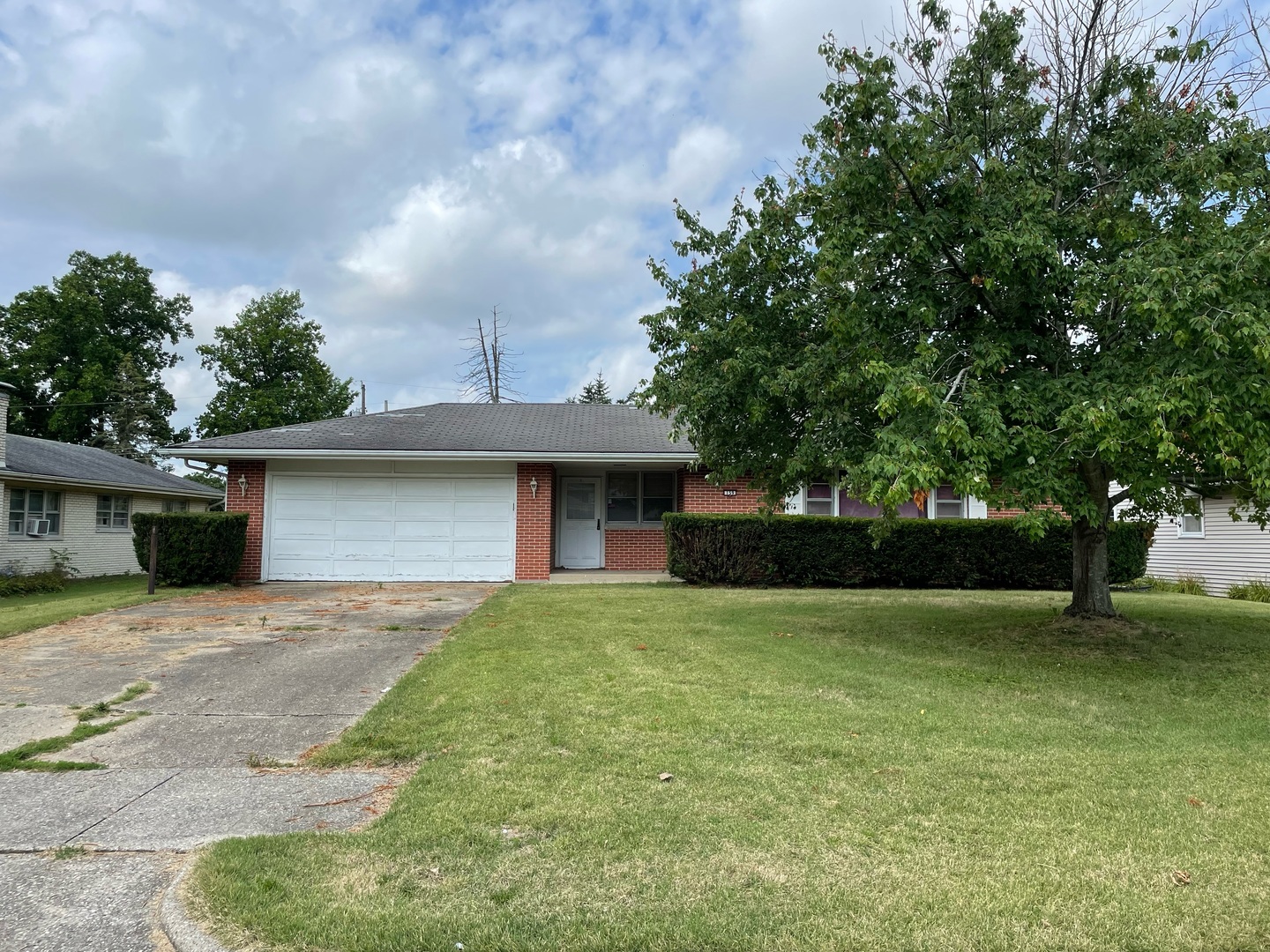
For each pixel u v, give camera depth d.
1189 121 6.98
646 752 4.62
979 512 15.61
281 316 37.44
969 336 7.07
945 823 3.62
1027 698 6.04
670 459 14.94
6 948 2.64
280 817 3.77
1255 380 5.46
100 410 37.53
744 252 7.90
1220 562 17.20
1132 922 2.76
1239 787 4.13
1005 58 7.45
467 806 3.80
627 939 2.64
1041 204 6.74
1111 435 5.47
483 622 9.33
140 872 3.22
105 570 22.47
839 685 6.35
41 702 6.00
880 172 6.81
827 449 7.89
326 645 8.17
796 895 2.94
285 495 15.09
